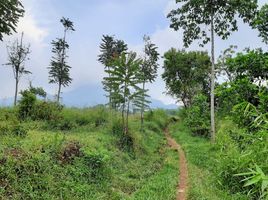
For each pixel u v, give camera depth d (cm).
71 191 821
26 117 1612
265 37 1414
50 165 898
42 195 747
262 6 1401
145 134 2355
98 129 1714
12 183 746
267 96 995
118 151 1434
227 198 848
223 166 969
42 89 2972
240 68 1398
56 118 1666
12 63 3092
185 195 984
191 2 2248
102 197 859
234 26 2294
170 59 4150
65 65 4362
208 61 4109
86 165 1015
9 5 1409
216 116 2747
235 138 1056
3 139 1057
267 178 364
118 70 1669
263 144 532
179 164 1581
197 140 2531
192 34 2414
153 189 1009
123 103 1709
